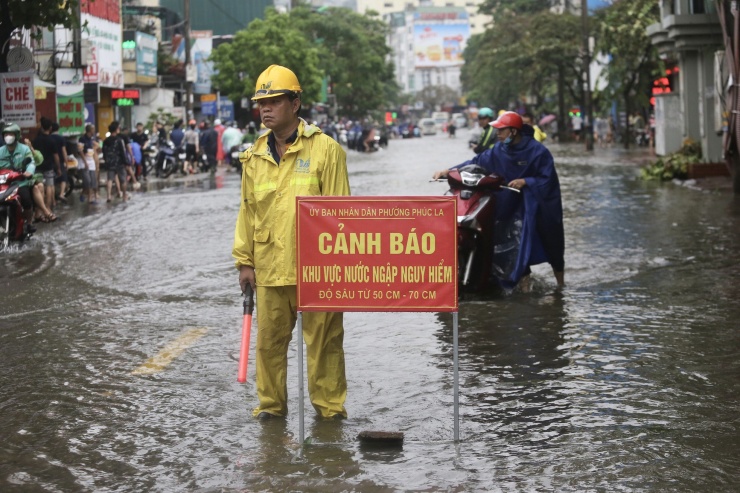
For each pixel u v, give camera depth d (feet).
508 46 242.58
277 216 20.97
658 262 43.60
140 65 158.81
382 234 19.85
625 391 23.99
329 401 22.07
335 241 19.93
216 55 217.97
